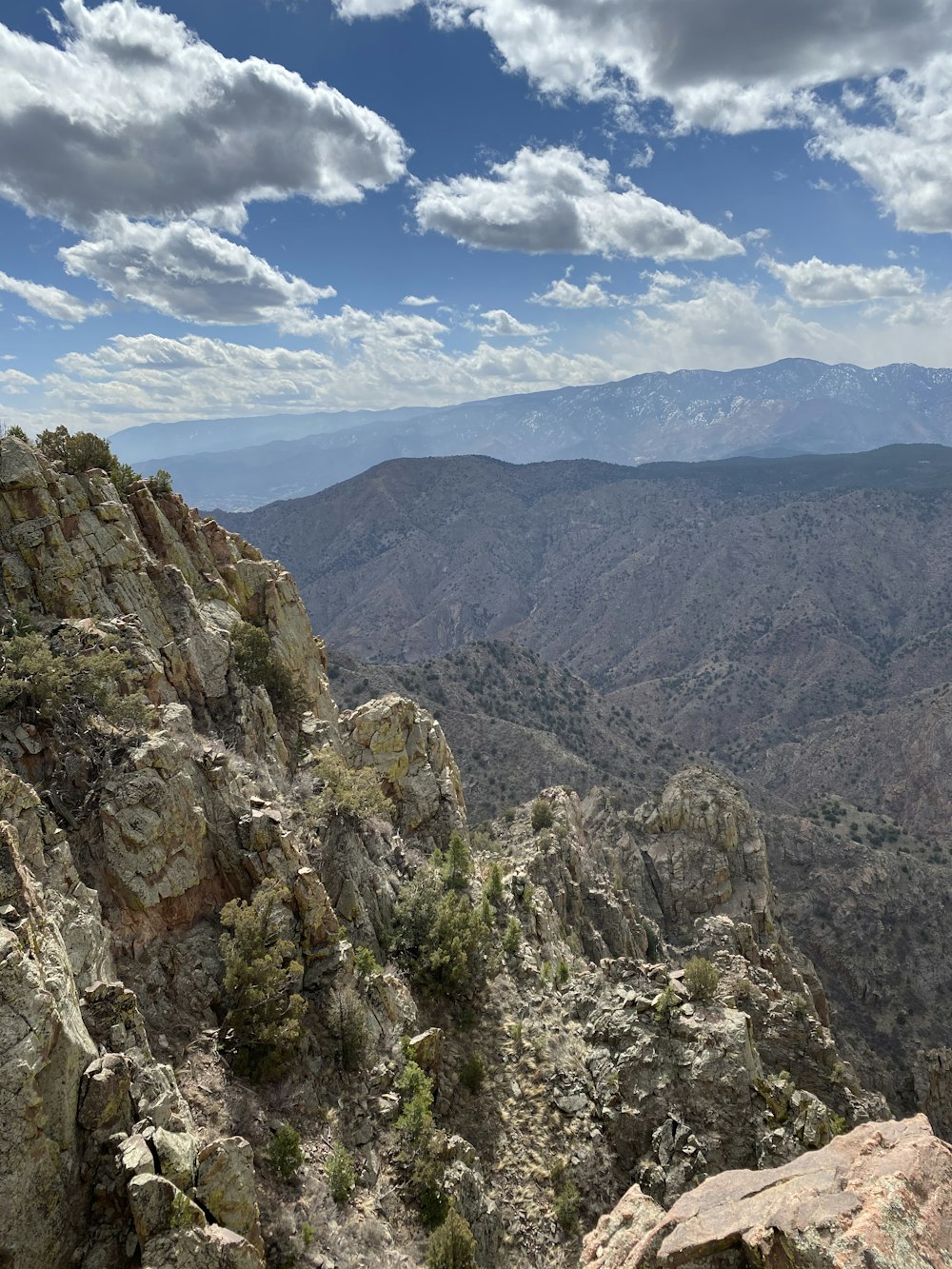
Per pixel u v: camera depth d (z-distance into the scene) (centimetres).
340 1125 3041
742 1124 3750
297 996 3083
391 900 4612
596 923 8106
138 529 5500
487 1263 3014
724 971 5319
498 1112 3762
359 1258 2541
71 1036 2172
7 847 2436
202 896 3369
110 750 3284
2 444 4509
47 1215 1962
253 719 5056
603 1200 3541
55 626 4031
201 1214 2098
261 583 6700
